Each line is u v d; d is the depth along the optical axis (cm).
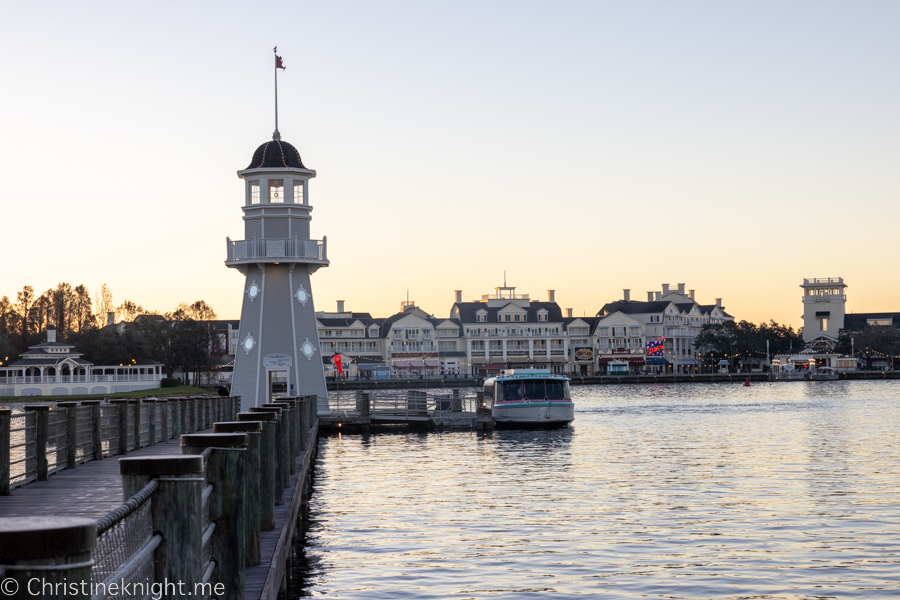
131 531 588
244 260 6400
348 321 19762
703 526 2597
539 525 2648
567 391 6706
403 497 3266
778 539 2406
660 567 2122
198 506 654
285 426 2205
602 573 2073
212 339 16962
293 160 6600
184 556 647
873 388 15275
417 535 2528
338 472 4103
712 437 5844
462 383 17600
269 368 6450
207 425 3953
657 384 18062
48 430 1998
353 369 18938
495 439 5888
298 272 6569
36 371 12069
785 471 3897
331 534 2556
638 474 3866
